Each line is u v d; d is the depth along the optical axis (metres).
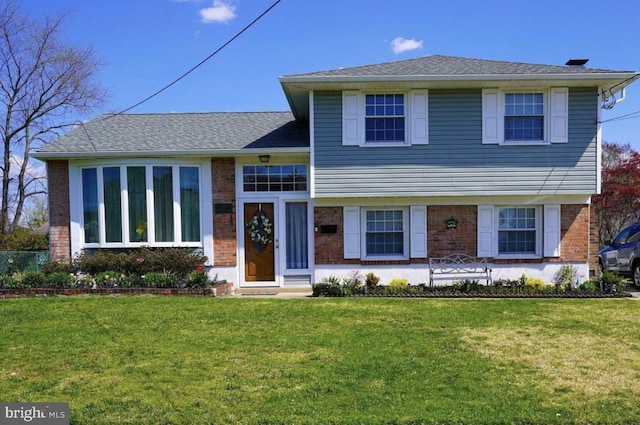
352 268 13.39
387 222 13.62
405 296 11.67
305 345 7.16
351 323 8.50
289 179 13.71
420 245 13.35
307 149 13.02
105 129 15.17
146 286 11.95
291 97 13.59
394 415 4.78
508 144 12.91
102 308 9.76
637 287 13.79
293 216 13.80
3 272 15.56
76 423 4.77
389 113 12.99
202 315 9.11
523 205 13.46
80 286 12.02
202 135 14.49
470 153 12.95
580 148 12.95
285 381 5.72
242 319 8.80
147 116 16.56
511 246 13.59
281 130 14.89
